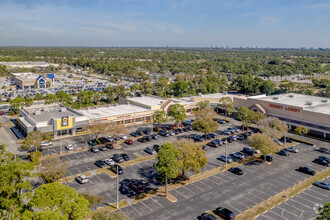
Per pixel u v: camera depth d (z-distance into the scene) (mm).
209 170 70500
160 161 55344
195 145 65250
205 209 52500
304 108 106188
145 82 188875
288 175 68000
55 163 61906
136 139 94625
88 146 86875
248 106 127125
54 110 111625
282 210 52188
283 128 90812
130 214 50438
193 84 197750
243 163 75562
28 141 75000
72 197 39219
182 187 61375
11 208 46688
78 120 98438
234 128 108938
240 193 58781
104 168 70750
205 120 94500
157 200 55656
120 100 140375
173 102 121875
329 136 98312
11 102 129875
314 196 57531
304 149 87938
